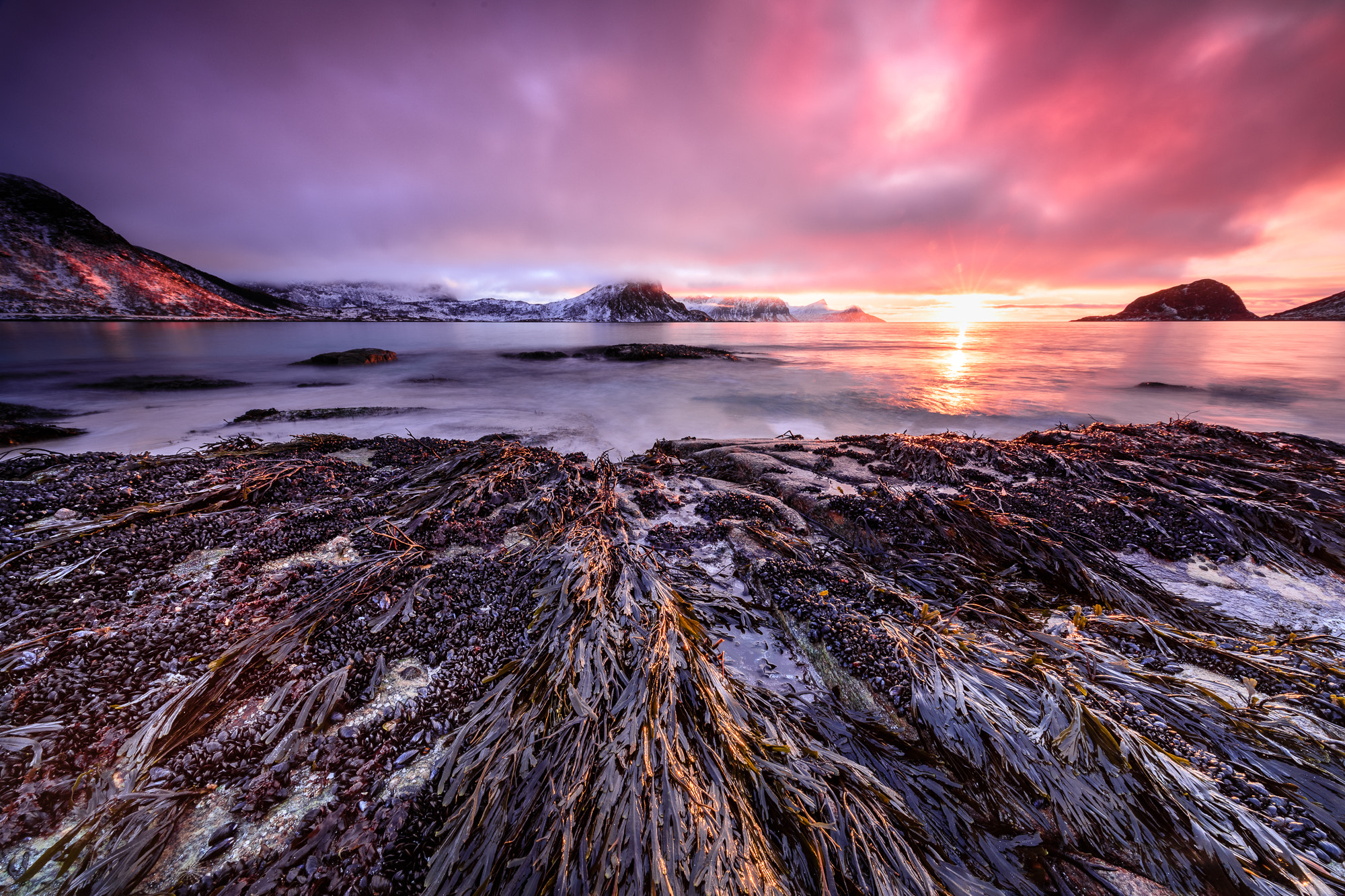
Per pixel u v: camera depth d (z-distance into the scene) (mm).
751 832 2439
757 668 3898
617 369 27078
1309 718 3184
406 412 14805
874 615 4242
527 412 15430
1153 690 3344
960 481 7367
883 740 3150
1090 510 6309
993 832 2645
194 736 2955
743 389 20156
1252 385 21109
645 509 6652
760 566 5000
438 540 5359
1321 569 5184
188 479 6523
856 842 2467
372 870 2430
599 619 3715
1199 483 6977
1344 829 2557
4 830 2447
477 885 2307
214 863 2430
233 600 4109
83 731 2912
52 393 17828
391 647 3736
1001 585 4836
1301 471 7676
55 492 5586
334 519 5641
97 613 3803
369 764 2930
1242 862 2449
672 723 2869
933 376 24312
